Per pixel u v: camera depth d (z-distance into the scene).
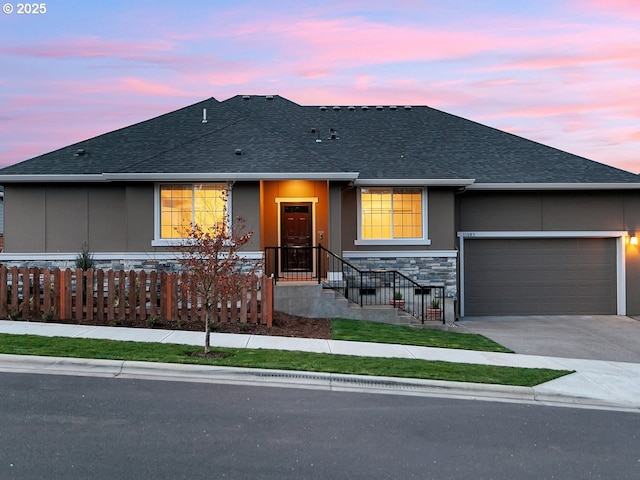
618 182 15.98
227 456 4.92
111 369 7.91
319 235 15.48
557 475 4.74
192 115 17.78
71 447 5.02
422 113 20.70
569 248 16.55
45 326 10.60
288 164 13.91
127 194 13.87
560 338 12.38
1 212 22.53
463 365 8.83
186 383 7.42
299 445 5.26
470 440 5.59
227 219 13.13
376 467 4.79
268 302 11.52
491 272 16.41
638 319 15.58
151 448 5.05
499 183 15.77
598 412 6.84
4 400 6.41
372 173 15.48
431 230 15.64
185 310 11.40
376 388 7.57
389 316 13.01
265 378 7.81
